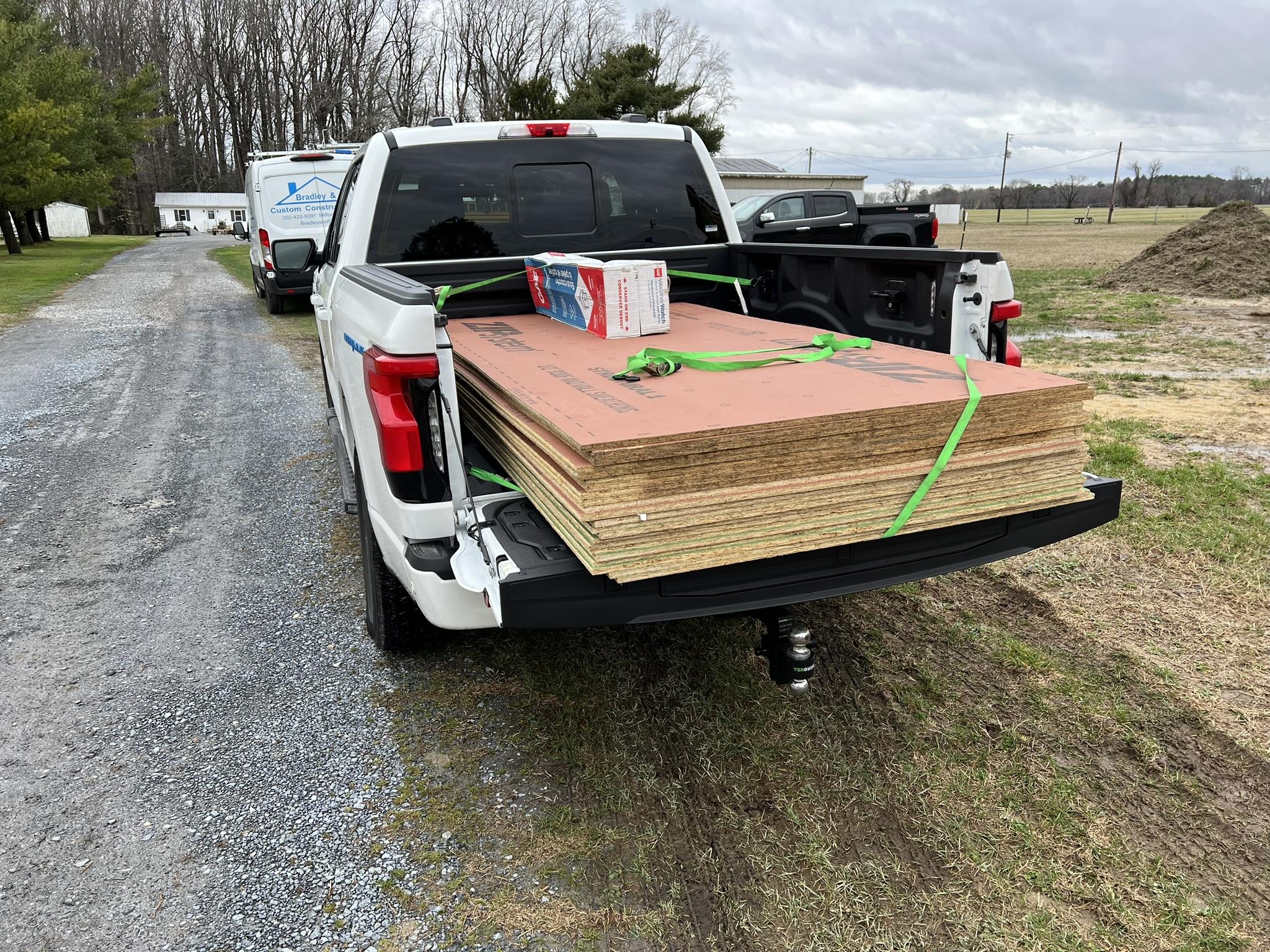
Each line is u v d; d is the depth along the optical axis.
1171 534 4.75
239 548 4.98
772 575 2.44
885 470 2.42
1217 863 2.51
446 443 2.67
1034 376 2.76
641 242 4.45
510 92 38.69
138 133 49.03
